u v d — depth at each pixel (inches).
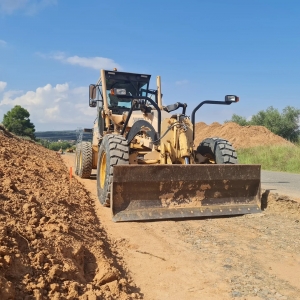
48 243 132.7
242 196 248.5
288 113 1214.9
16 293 97.1
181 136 246.4
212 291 130.8
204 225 216.5
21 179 235.3
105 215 233.1
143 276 143.7
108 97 341.1
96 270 136.3
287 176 461.1
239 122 1330.0
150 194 225.5
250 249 175.2
